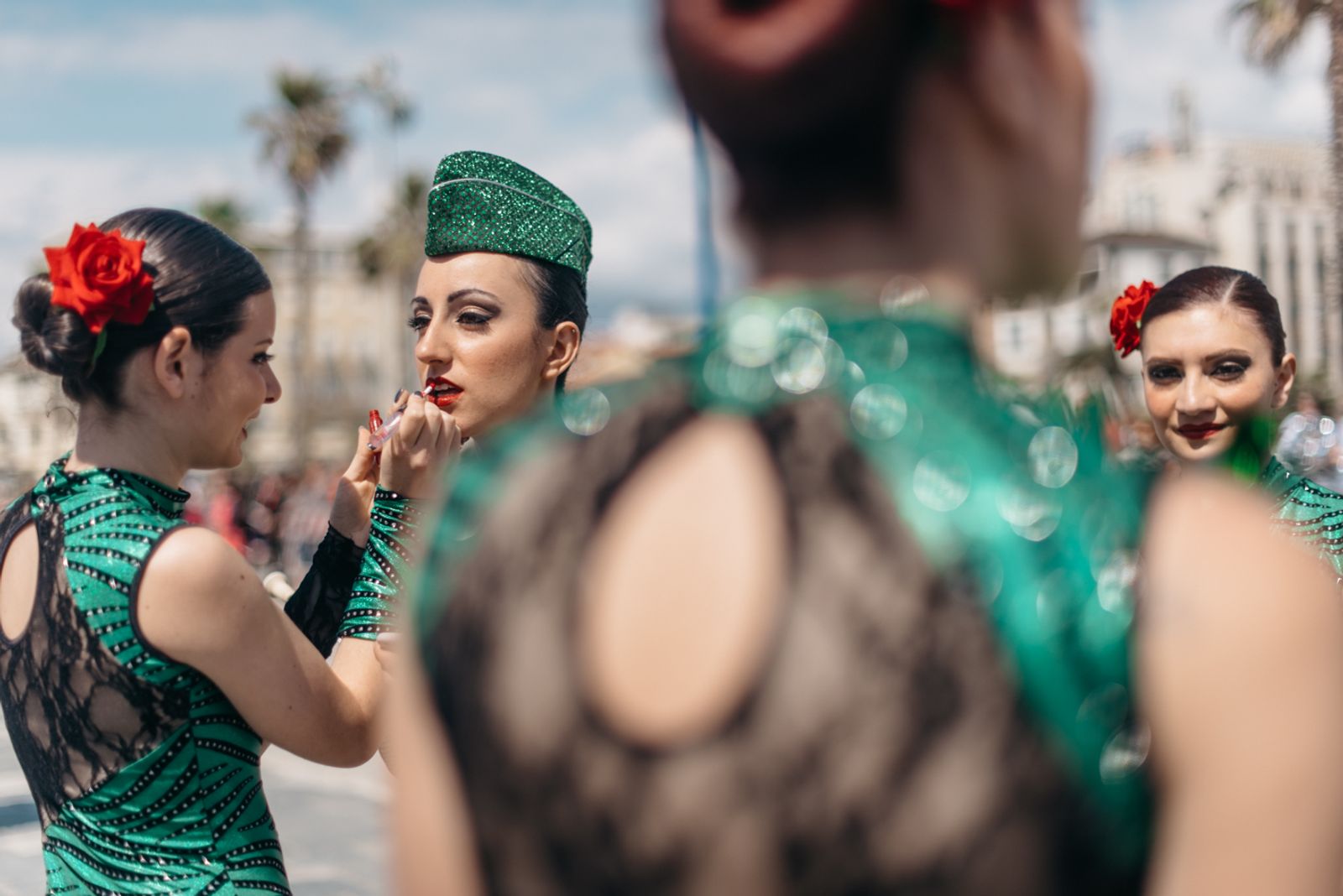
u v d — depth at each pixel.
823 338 0.61
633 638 0.58
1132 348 2.52
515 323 2.14
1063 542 0.57
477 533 0.67
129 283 1.58
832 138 0.62
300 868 4.98
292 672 1.58
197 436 1.68
